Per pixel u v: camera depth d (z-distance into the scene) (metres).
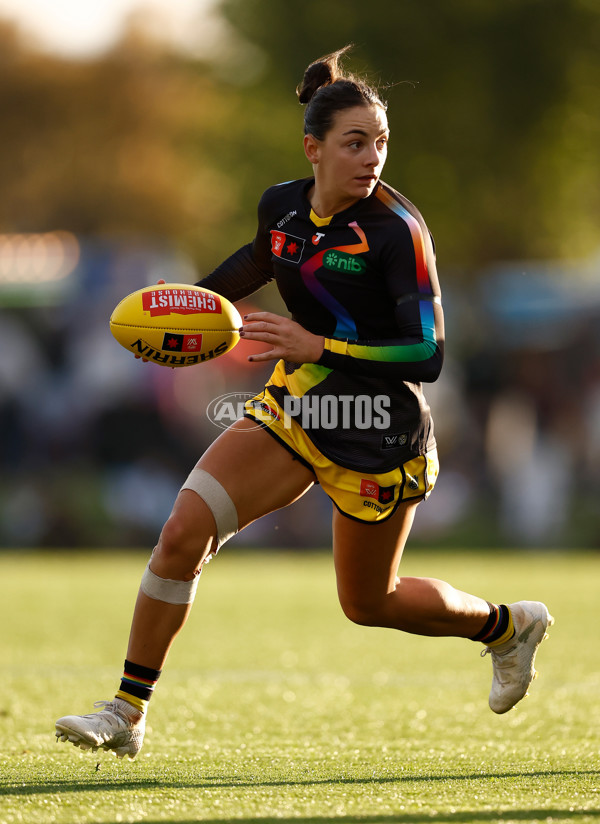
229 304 13.22
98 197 133.12
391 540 12.97
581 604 34.12
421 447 12.99
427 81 94.62
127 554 60.81
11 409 63.31
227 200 110.50
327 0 96.19
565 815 10.33
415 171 96.00
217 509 12.67
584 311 63.31
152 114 135.38
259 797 11.20
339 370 12.33
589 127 96.38
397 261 12.38
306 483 13.08
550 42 93.25
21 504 63.44
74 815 10.34
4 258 63.81
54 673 22.08
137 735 12.78
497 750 14.32
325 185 12.59
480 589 38.03
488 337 64.50
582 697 19.12
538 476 63.38
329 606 36.06
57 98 134.62
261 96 100.31
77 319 62.91
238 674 22.42
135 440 63.09
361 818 10.21
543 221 101.25
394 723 16.75
